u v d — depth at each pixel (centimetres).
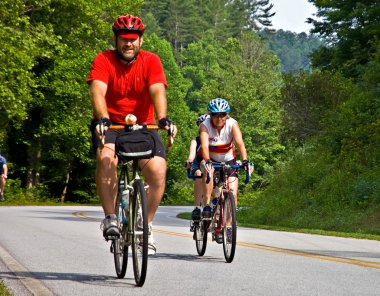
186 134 11488
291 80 5353
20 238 1798
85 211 4103
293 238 2122
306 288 1005
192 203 9288
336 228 3134
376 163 3572
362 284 1051
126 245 1033
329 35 6894
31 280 1049
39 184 6594
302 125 5250
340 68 6025
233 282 1056
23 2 5494
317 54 6919
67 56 6212
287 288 1002
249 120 11256
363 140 3794
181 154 9575
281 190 3931
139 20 1024
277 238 2103
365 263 1346
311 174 3781
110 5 6384
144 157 998
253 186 11356
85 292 942
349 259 1427
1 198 3678
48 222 2562
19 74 5125
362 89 4328
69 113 6506
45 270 1175
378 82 4206
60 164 7012
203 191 1412
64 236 1888
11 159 6688
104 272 1153
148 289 973
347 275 1155
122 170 1042
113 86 1034
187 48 19925
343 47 6400
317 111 5212
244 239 2005
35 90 5962
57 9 5984
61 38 5594
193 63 18950
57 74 6241
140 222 988
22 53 5066
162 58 14650
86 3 5956
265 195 4012
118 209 1046
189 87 17350
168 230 2297
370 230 2916
